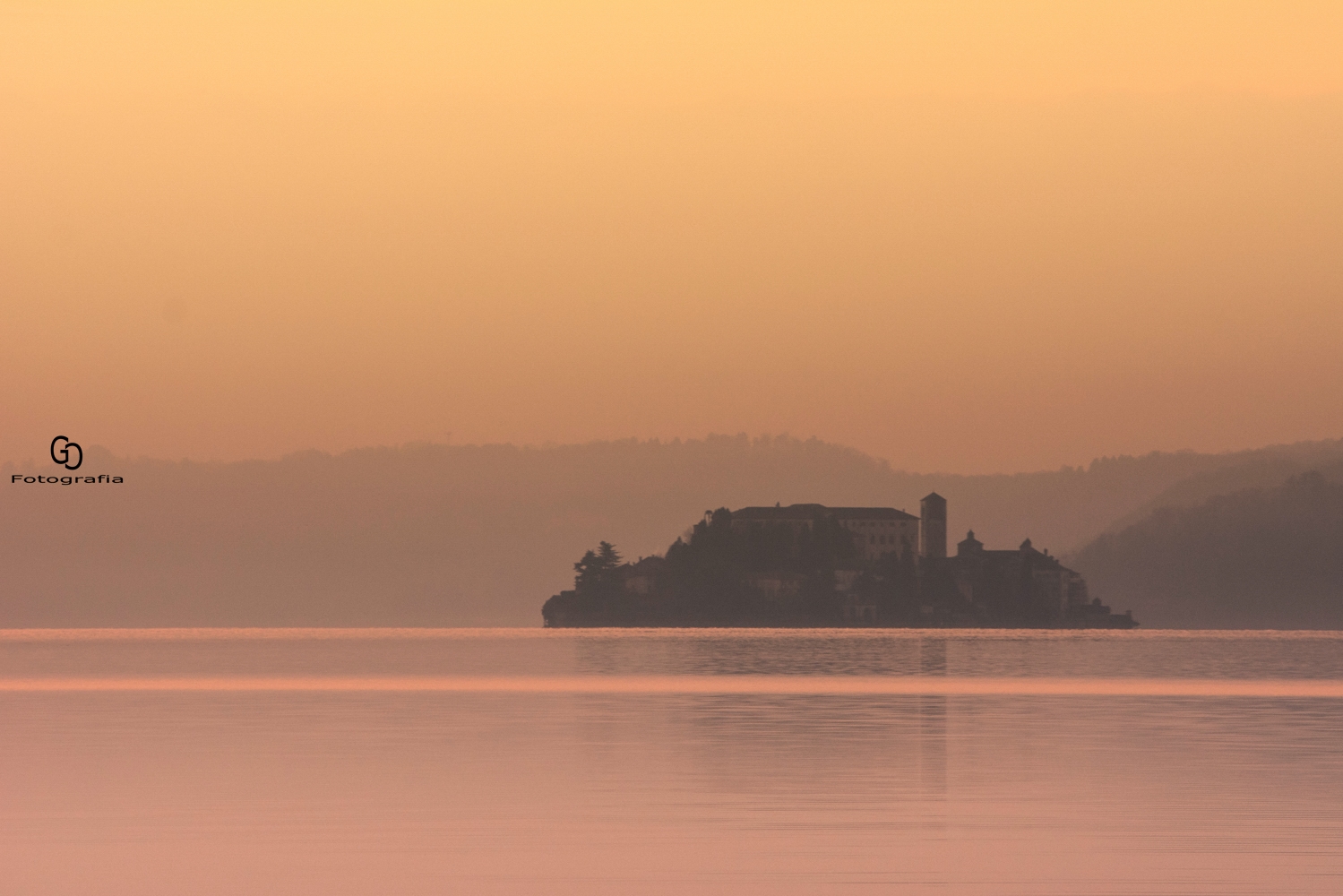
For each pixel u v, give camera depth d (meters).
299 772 161.12
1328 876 104.25
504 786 150.00
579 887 101.62
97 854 112.75
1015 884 102.12
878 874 105.69
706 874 105.50
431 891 100.31
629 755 180.75
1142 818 129.38
